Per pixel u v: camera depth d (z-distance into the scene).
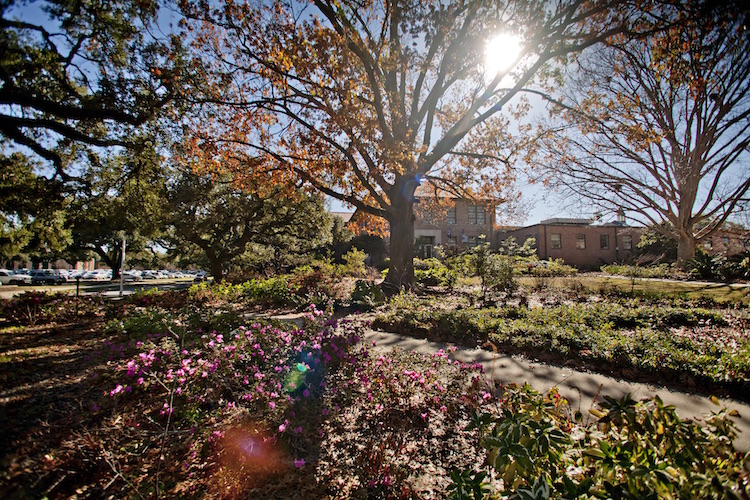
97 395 3.71
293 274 16.03
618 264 28.50
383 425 3.12
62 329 7.54
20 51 5.89
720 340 5.86
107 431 2.82
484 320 6.93
